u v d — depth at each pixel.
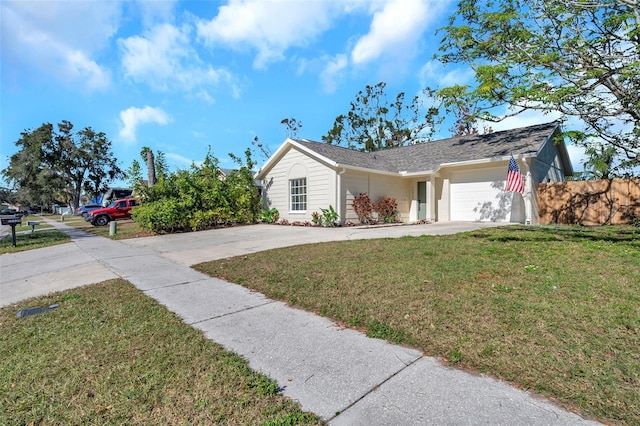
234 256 7.24
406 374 2.45
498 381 2.31
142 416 2.04
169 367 2.62
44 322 3.71
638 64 6.46
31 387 2.39
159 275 5.85
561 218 12.39
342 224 13.41
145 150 17.86
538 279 4.43
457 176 14.26
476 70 8.48
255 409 2.09
